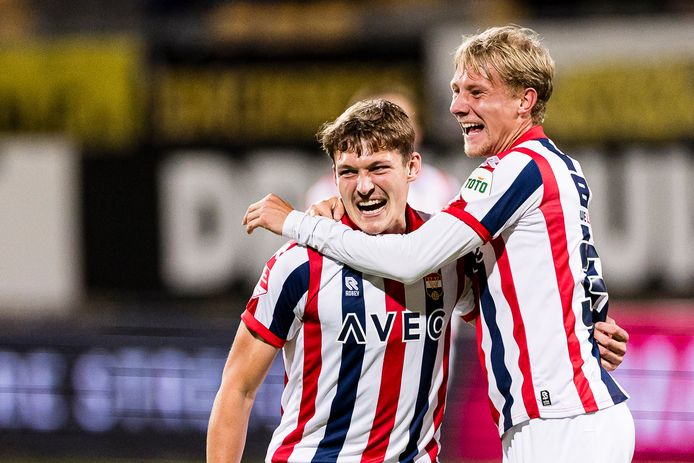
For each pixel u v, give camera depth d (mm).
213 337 22922
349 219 10367
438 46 23562
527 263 10391
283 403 10648
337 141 9969
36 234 25219
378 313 9992
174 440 22922
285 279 9945
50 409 23422
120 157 24844
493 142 10867
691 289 22781
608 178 23016
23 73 25031
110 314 24609
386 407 10156
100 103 24844
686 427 21062
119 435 23203
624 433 10430
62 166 25047
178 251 24766
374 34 23828
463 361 21594
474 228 10078
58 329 23438
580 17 23016
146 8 25922
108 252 24984
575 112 23047
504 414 10648
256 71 24312
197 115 24547
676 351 21156
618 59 22828
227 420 10297
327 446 10250
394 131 9891
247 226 10414
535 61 10688
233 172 24531
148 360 23156
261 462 21984
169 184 24719
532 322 10359
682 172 22703
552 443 10320
